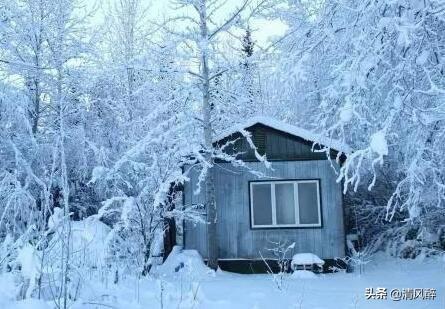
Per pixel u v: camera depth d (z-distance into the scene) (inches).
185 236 536.4
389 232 622.2
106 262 318.3
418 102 303.6
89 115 712.4
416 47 288.2
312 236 520.1
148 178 451.8
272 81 376.8
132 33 809.5
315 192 526.9
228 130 531.8
